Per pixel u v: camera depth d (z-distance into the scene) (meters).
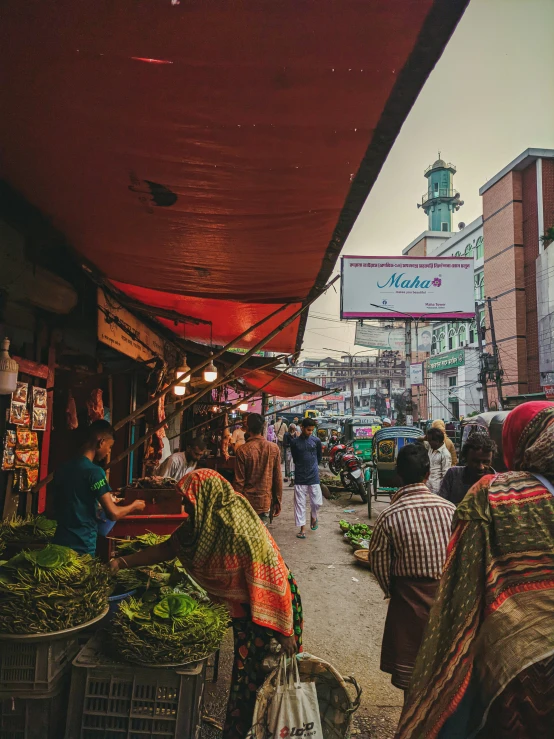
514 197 34.25
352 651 4.22
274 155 2.51
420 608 2.57
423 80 1.94
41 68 2.00
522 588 1.50
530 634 1.43
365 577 6.30
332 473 18.77
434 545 2.61
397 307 31.36
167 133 2.39
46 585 2.27
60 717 2.33
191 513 2.57
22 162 2.83
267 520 9.89
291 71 1.92
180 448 11.48
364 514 10.84
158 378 6.26
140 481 5.00
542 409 1.74
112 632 2.35
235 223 3.33
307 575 6.35
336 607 5.24
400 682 2.53
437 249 47.12
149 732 2.22
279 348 10.71
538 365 32.72
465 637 1.55
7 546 3.47
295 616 2.67
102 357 6.61
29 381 4.48
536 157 32.94
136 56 1.90
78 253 4.36
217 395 13.45
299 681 2.35
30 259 3.69
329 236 3.52
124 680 2.26
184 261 4.27
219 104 2.15
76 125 2.39
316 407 62.00
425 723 1.56
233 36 1.77
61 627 2.27
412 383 33.31
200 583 2.60
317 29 1.71
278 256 3.98
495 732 1.52
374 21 1.65
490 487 1.68
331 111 2.14
